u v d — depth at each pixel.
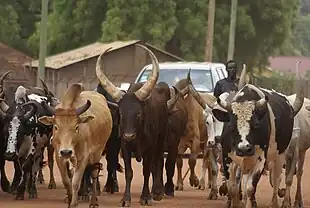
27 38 91.19
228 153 19.59
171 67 32.53
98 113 20.17
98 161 20.53
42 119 18.62
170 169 24.48
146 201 22.08
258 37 78.81
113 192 24.94
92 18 78.31
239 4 77.56
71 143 18.17
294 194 26.42
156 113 22.09
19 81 56.44
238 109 18.36
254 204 19.89
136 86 21.36
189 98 25.23
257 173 19.02
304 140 22.73
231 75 24.98
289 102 21.31
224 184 23.89
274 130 19.55
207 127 23.75
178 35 75.00
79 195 22.48
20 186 22.80
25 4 91.88
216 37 75.56
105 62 65.38
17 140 21.73
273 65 108.88
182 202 23.12
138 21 72.69
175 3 73.44
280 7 78.31
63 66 64.19
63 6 80.62
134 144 21.27
